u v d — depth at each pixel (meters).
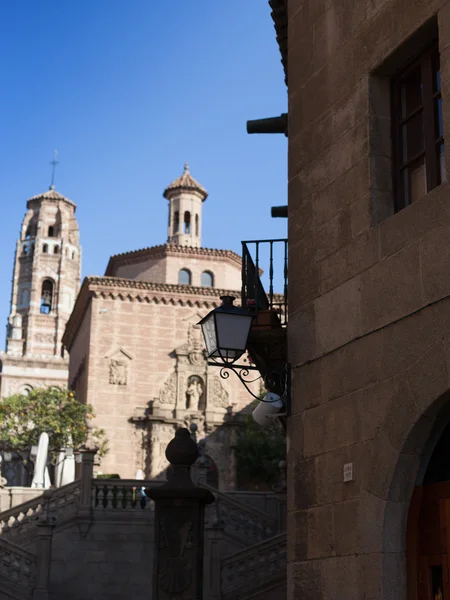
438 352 7.47
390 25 8.89
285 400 9.80
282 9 12.57
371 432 8.28
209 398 52.62
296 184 10.38
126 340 52.94
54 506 25.67
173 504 10.62
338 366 9.00
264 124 11.94
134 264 61.38
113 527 25.50
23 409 50.03
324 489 8.95
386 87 9.25
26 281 111.12
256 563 22.20
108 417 51.22
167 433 51.34
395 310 8.16
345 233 9.22
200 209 68.75
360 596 8.08
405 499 7.93
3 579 22.58
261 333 10.23
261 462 49.75
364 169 9.03
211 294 54.78
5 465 51.53
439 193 7.75
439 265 7.61
